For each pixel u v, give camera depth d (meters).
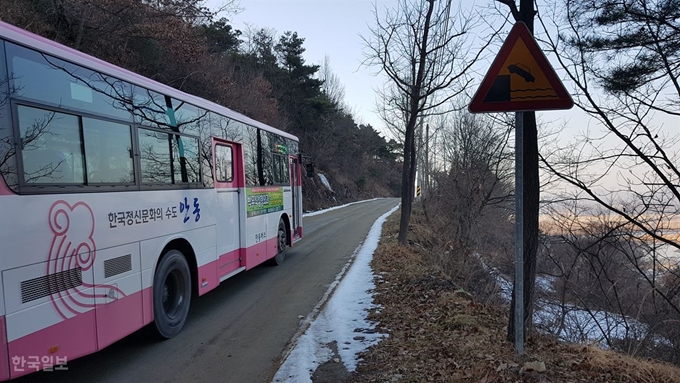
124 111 4.70
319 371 4.29
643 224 6.99
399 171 86.06
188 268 5.92
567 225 7.89
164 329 5.30
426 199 21.62
